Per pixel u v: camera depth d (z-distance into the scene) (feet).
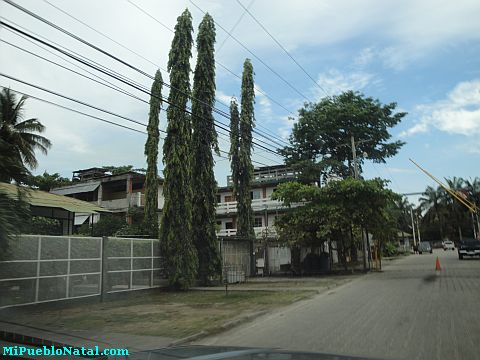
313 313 38.65
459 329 28.66
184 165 65.98
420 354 22.91
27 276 42.68
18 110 98.63
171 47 68.18
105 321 36.47
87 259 49.65
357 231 91.86
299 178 121.39
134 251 57.57
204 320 35.96
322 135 120.16
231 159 93.56
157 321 36.11
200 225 70.69
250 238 87.61
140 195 121.49
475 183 262.26
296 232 87.56
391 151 121.70
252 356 10.06
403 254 205.87
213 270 69.26
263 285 67.87
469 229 276.62
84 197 133.90
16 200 34.47
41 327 33.63
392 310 37.60
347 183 84.07
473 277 64.13
